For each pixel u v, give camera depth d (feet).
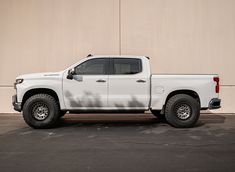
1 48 42.57
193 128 30.42
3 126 31.76
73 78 29.96
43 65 42.73
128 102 30.01
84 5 42.70
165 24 42.70
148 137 25.86
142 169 17.16
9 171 16.83
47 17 42.70
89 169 17.17
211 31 42.57
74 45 42.75
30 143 23.67
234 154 20.42
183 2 42.68
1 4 42.47
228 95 42.47
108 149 21.74
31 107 29.63
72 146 22.63
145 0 42.70
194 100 30.14
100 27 42.73
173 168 17.35
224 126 31.81
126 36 42.73
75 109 30.07
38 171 16.83
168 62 42.70
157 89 30.19
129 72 30.40
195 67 42.65
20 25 42.68
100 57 30.66
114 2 42.73
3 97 42.47
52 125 31.30
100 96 29.94
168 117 30.22
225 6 42.57
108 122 34.76
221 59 42.52
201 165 17.92
